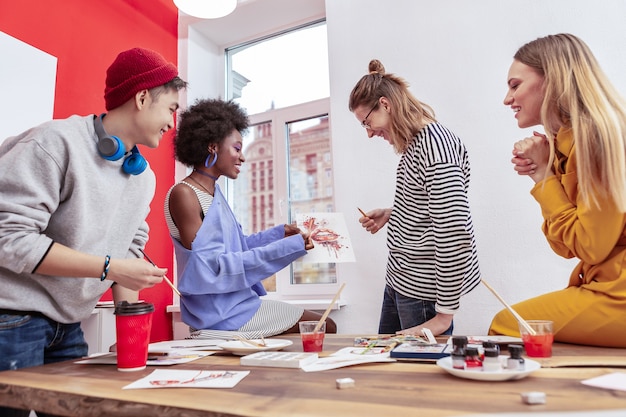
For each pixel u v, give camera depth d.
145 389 0.68
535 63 1.23
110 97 1.19
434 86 2.25
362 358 0.88
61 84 2.13
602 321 1.01
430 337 1.05
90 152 1.14
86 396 0.65
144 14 2.70
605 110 1.01
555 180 1.14
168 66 1.22
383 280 2.25
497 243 2.04
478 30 2.20
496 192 2.06
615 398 0.54
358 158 2.39
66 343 1.24
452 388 0.62
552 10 2.05
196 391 0.66
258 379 0.73
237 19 2.88
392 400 0.57
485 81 2.15
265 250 1.50
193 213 1.54
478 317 2.03
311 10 2.79
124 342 0.85
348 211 2.37
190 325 1.52
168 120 1.24
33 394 0.70
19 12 1.95
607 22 1.94
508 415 0.48
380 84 1.56
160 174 2.68
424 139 1.42
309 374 0.76
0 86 1.77
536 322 0.89
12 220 0.95
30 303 1.09
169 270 2.69
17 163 1.01
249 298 1.57
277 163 2.81
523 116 1.29
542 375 0.69
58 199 1.07
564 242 1.11
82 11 2.28
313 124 2.83
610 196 0.97
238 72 3.17
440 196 1.32
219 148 1.70
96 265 0.98
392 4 2.42
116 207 1.22
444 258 1.29
